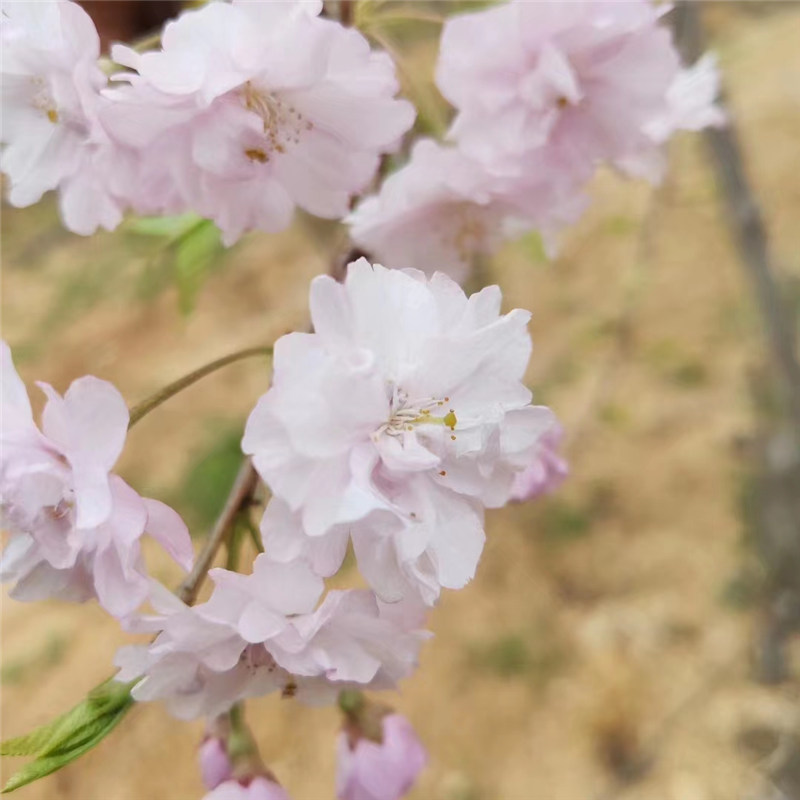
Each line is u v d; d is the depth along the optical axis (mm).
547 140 181
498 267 557
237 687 154
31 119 166
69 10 151
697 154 514
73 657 492
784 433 411
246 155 155
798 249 548
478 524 142
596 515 511
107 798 425
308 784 420
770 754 401
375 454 135
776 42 718
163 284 617
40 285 759
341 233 217
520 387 141
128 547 137
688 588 472
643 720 428
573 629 467
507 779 418
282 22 148
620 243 653
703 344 582
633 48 175
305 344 130
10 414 142
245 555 263
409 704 445
